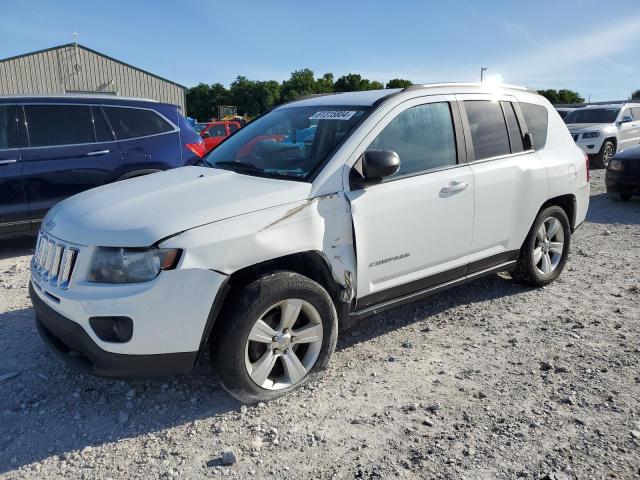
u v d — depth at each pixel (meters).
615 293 5.21
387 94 4.07
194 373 3.69
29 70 29.86
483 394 3.42
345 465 2.77
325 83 91.38
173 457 2.84
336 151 3.61
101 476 2.70
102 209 3.26
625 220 8.74
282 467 2.76
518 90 5.09
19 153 6.67
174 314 2.95
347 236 3.56
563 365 3.79
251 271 3.30
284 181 3.53
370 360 3.90
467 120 4.41
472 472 2.70
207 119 93.62
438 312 4.79
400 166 3.89
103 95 7.39
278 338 3.30
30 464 2.79
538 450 2.86
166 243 2.92
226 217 3.11
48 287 3.16
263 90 91.31
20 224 6.77
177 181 3.68
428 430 3.05
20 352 3.98
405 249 3.89
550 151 5.16
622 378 3.60
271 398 3.35
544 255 5.27
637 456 2.81
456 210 4.18
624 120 16.89
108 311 2.88
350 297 3.63
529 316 4.69
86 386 3.53
